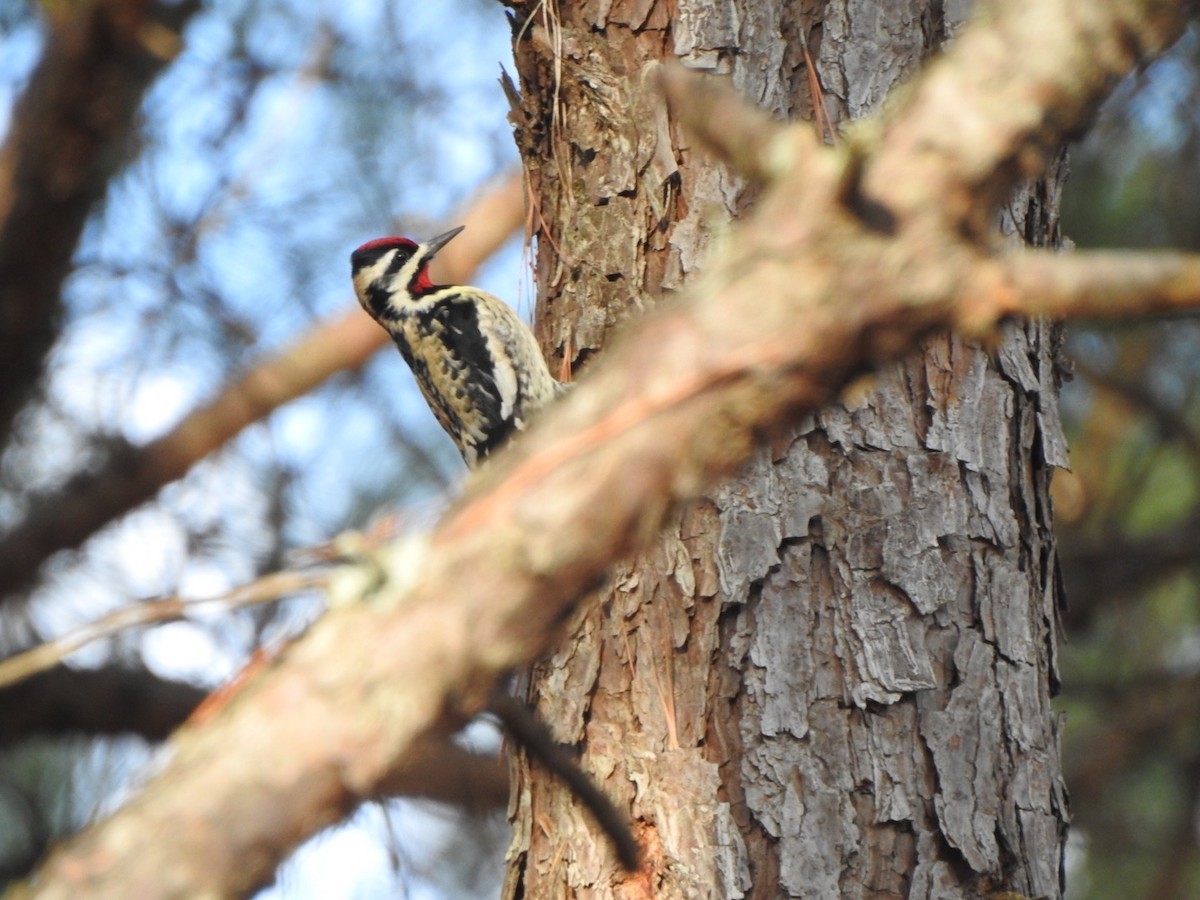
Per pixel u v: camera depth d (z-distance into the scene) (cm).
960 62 334
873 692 631
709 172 711
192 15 902
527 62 751
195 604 353
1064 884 645
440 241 1087
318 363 1055
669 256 714
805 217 328
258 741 318
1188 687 1245
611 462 326
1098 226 1171
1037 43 325
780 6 704
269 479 1045
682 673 653
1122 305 302
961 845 614
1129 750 1226
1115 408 1273
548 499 326
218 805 311
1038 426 686
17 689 1018
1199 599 1288
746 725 638
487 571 325
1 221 872
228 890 307
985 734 632
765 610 647
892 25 694
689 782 637
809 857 617
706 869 623
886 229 321
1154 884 1194
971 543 654
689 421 326
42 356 957
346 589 334
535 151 768
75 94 840
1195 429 1252
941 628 642
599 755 658
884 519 651
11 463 1022
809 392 327
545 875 666
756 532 654
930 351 670
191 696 1046
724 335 327
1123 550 1223
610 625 668
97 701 1038
